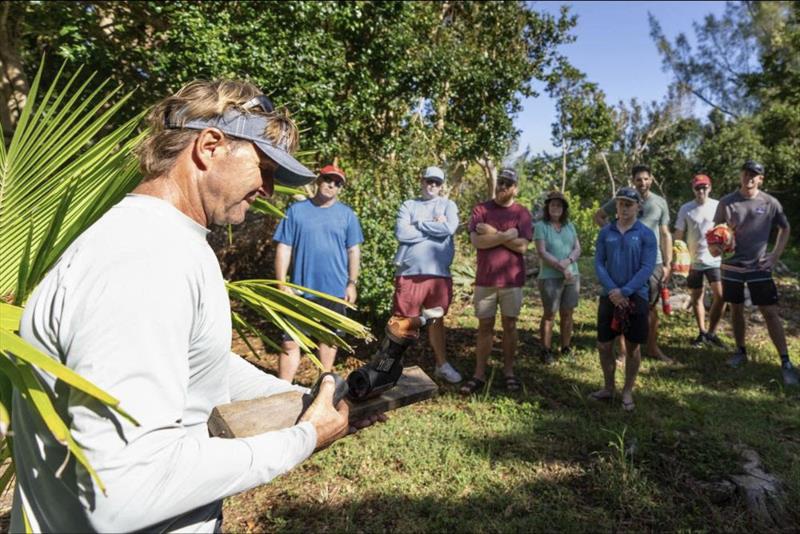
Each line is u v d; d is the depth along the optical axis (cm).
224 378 120
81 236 105
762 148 2234
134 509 88
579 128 2148
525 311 812
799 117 1894
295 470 365
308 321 179
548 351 593
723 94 2739
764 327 733
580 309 817
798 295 891
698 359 604
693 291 657
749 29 2636
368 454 379
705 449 377
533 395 495
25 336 100
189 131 113
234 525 309
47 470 98
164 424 92
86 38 612
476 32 1130
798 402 486
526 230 507
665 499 328
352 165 779
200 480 95
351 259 476
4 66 784
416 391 150
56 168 179
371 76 791
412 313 525
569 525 302
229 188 115
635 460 368
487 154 1156
